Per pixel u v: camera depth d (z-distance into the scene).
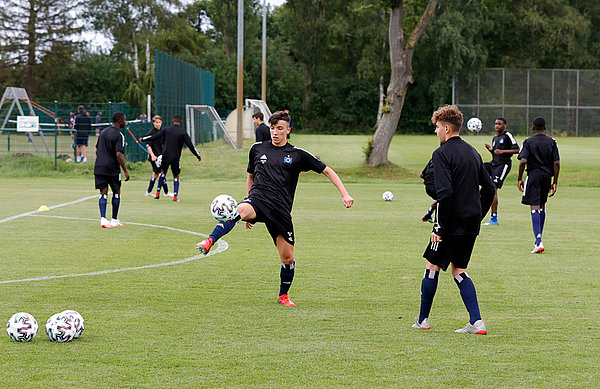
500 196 29.84
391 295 10.49
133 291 10.60
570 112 86.50
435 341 7.80
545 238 17.14
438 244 8.25
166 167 25.95
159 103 47.47
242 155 46.16
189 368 6.67
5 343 7.60
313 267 12.87
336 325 8.59
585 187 35.00
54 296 10.16
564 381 6.32
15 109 58.62
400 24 40.03
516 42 96.19
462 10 88.00
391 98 40.44
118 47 101.31
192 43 104.69
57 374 6.46
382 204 25.55
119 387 6.09
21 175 36.62
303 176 38.53
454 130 8.32
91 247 15.03
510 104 86.44
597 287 11.14
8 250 14.52
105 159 18.22
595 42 98.56
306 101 101.62
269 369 6.65
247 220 9.36
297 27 97.62
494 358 7.08
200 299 10.10
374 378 6.39
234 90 99.31
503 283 11.47
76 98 101.12
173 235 16.97
